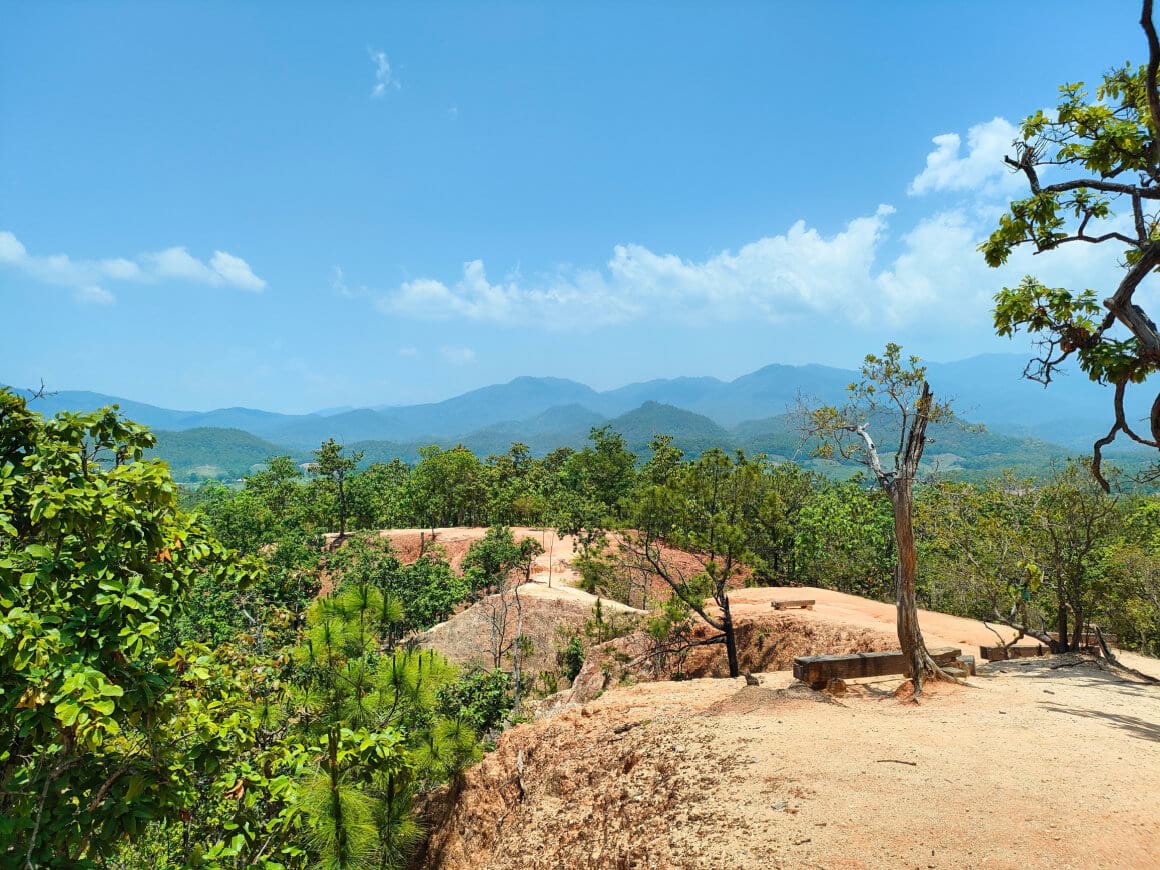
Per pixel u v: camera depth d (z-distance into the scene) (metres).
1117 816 6.36
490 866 10.56
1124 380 9.28
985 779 7.32
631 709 13.65
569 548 79.56
